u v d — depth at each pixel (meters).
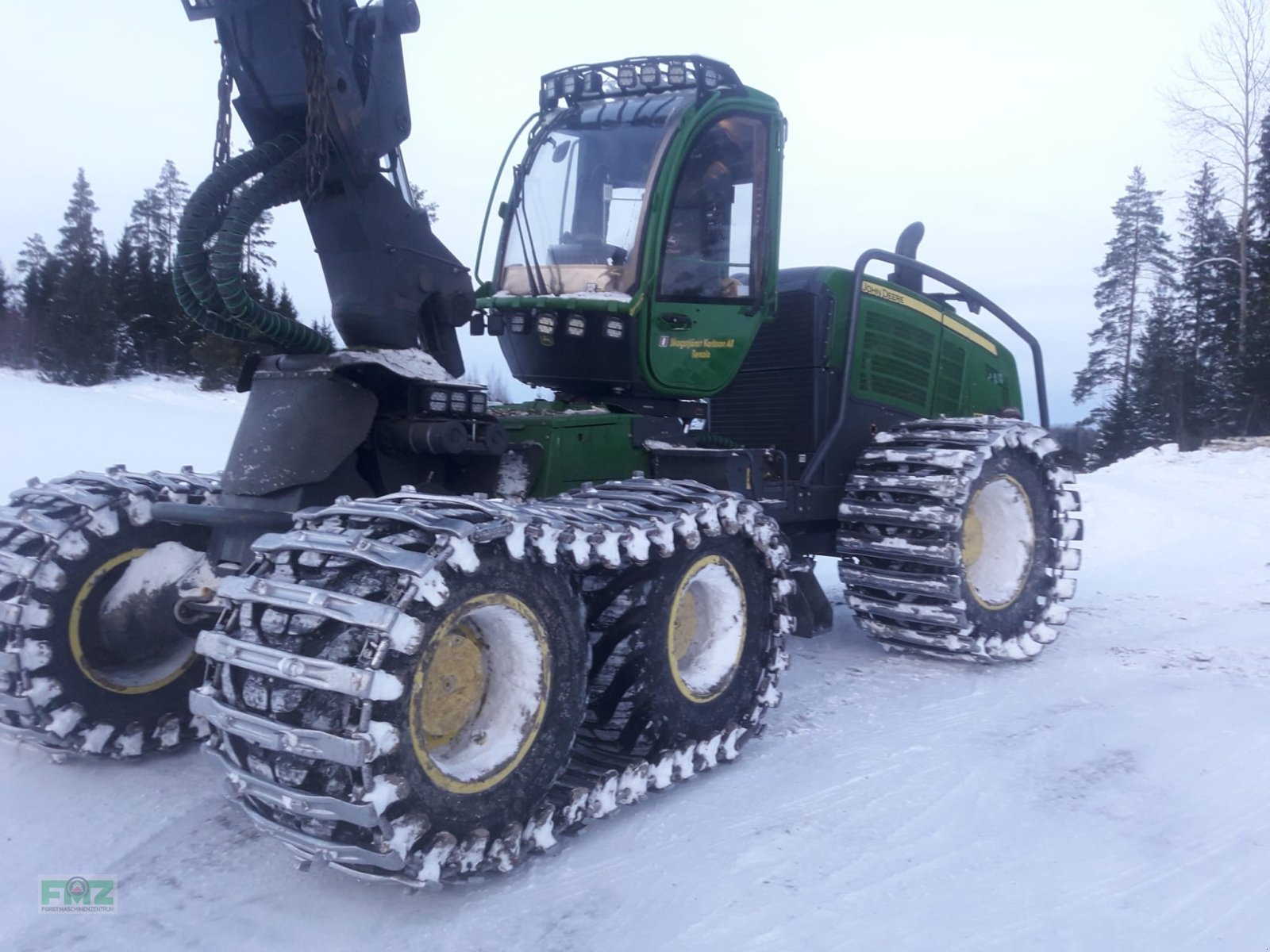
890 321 6.25
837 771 4.16
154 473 4.62
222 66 3.89
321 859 3.04
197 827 3.64
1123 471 15.30
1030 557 5.98
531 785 3.33
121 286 38.78
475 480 4.48
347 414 3.83
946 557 5.34
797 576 6.01
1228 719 4.77
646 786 3.77
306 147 3.79
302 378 3.88
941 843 3.51
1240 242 32.47
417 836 2.96
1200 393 33.38
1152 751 4.36
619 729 3.81
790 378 5.93
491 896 3.18
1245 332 30.89
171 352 37.72
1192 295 38.00
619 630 3.76
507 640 3.37
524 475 4.39
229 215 3.74
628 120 4.93
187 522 3.78
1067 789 3.97
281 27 3.78
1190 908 3.09
